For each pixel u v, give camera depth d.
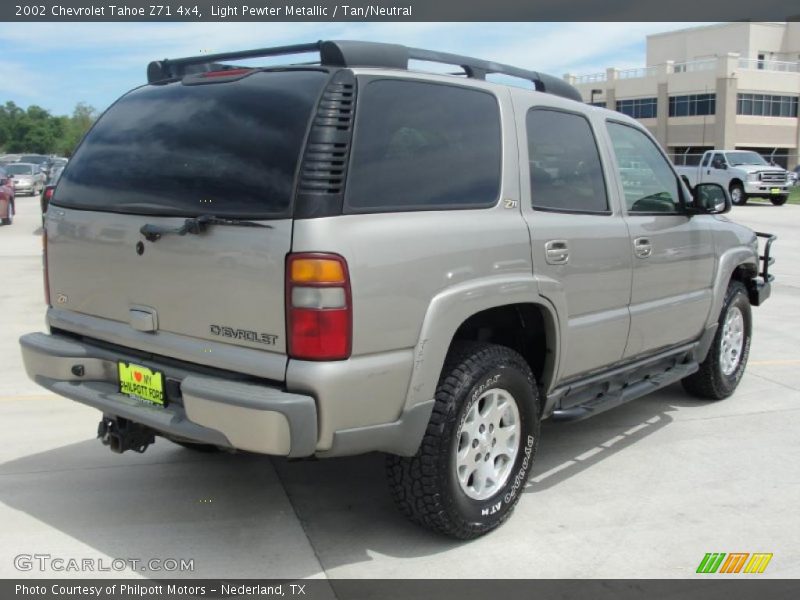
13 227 19.02
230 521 3.80
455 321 3.33
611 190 4.43
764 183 28.53
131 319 3.46
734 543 3.65
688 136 66.00
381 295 3.07
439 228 3.31
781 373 6.64
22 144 127.06
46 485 4.17
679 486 4.29
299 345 2.95
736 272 6.03
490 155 3.69
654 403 5.80
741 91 63.38
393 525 3.78
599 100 73.06
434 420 3.36
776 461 4.66
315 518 3.84
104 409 3.49
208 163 3.28
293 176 3.01
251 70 3.52
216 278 3.13
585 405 4.30
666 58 83.06
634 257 4.48
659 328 4.80
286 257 2.95
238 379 3.13
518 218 3.73
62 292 3.85
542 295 3.78
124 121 3.76
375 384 3.08
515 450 3.78
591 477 4.41
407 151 3.32
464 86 3.66
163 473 4.36
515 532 3.73
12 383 6.02
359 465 4.50
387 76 3.32
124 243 3.44
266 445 2.92
